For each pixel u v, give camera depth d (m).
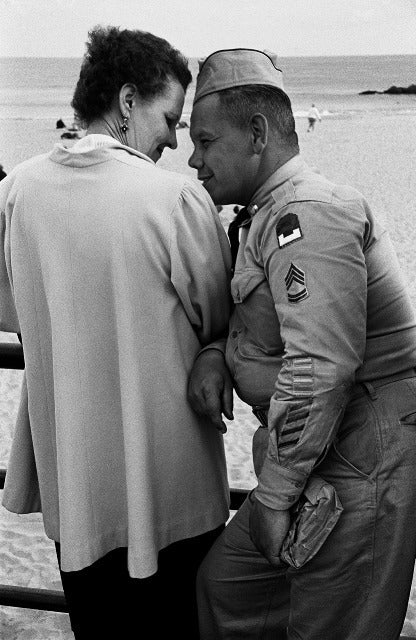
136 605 1.76
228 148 1.53
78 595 1.78
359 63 95.12
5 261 1.69
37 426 1.69
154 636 1.79
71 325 1.57
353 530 1.44
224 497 1.76
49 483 1.71
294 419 1.36
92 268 1.54
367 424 1.45
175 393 1.60
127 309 1.53
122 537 1.66
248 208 1.55
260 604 1.64
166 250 1.53
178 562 1.74
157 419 1.59
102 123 1.61
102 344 1.58
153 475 1.61
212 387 1.57
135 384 1.55
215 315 1.63
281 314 1.38
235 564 1.62
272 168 1.52
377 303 1.47
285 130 1.52
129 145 1.62
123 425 1.57
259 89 1.50
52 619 3.40
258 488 1.43
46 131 34.16
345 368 1.35
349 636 1.49
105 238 1.52
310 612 1.50
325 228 1.37
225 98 1.51
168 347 1.58
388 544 1.45
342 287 1.36
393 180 19.20
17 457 1.79
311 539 1.41
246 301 1.50
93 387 1.59
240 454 5.59
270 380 1.51
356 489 1.44
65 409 1.59
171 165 19.92
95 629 1.79
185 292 1.56
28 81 75.25
